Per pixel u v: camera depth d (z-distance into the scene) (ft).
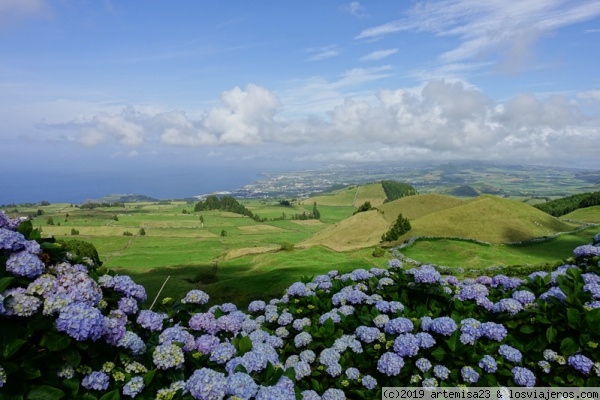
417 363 19.86
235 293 127.13
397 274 29.58
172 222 583.17
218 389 15.15
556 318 20.76
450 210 294.46
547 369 19.24
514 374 18.89
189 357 18.98
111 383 15.61
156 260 307.17
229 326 22.08
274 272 146.20
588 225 273.75
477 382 18.70
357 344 22.16
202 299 24.35
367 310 25.61
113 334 15.80
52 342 13.60
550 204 440.86
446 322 20.56
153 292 151.43
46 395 12.93
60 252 18.93
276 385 16.66
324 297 29.25
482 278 30.63
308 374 21.22
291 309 27.53
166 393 15.25
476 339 20.97
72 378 14.35
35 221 554.05
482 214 277.03
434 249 202.08
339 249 241.55
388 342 21.13
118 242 422.00
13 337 13.56
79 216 615.98
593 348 18.81
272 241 449.06
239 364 17.70
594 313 19.39
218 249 375.45
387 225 328.70
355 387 20.92
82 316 13.97
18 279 15.20
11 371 12.31
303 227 608.19
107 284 18.42
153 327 18.93
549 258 189.26
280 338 24.73
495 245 214.90
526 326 21.40
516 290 26.45
